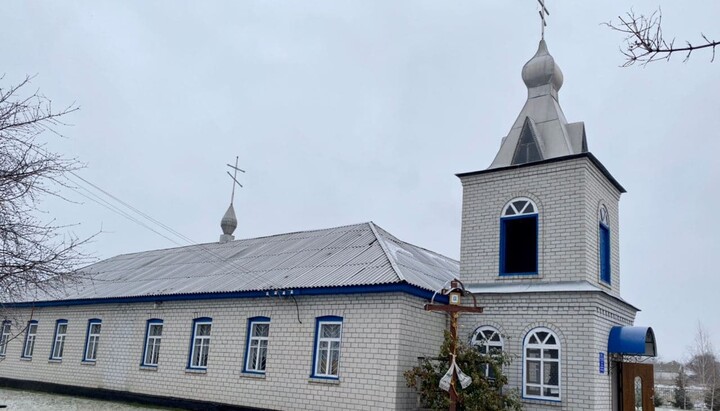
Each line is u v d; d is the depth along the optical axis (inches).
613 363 591.5
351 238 776.9
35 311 994.7
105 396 818.8
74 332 916.0
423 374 540.7
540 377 562.3
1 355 1019.3
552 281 583.5
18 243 281.3
